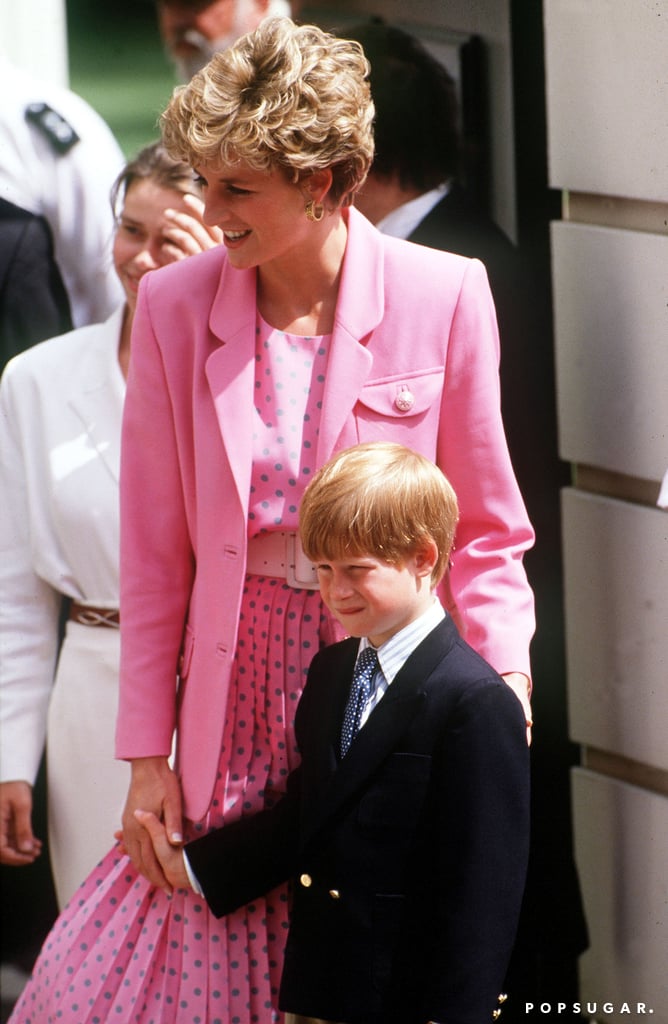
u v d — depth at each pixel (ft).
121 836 30.81
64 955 30.81
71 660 37.81
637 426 35.01
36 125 41.09
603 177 34.83
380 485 24.62
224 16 39.42
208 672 28.84
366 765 25.23
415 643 25.54
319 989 25.86
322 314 28.25
